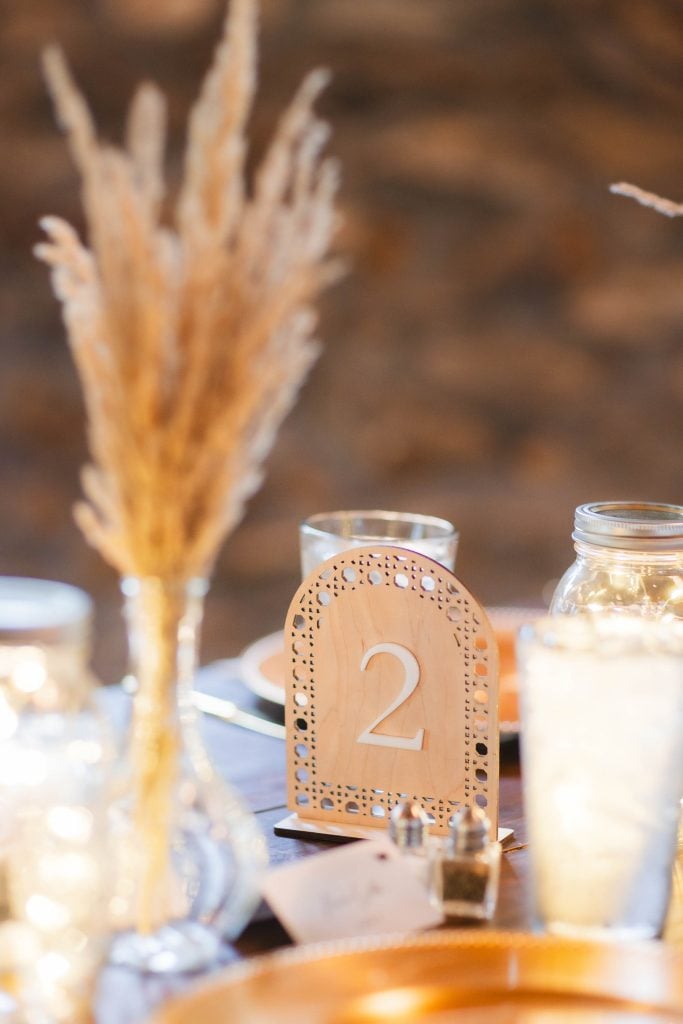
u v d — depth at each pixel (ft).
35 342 15.78
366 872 3.66
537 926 3.59
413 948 3.37
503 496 16.66
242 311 3.21
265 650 5.27
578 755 3.50
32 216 15.75
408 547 4.13
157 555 3.29
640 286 16.83
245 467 3.28
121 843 3.40
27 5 15.43
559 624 3.57
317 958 3.33
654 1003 3.29
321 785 4.09
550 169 16.72
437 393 16.74
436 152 16.53
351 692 4.04
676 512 4.17
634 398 16.90
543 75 16.48
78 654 3.44
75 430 15.69
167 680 3.36
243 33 3.12
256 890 3.54
